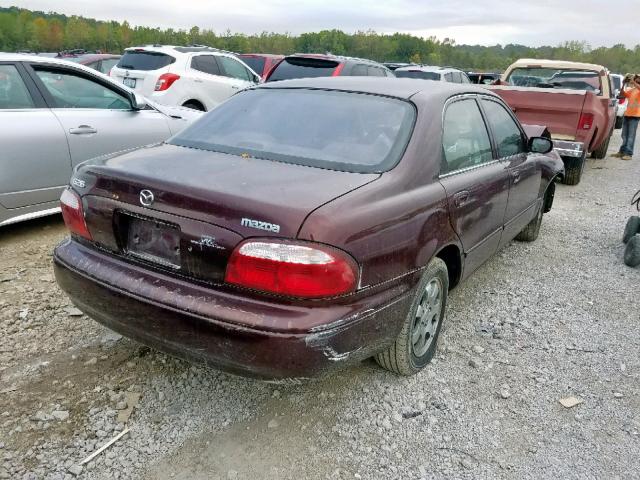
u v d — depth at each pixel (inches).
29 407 109.0
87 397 113.0
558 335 148.9
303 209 89.2
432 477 97.7
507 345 142.3
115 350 129.8
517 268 198.2
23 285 161.8
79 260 108.3
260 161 112.1
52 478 92.8
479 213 137.4
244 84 423.8
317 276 87.0
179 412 110.6
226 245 89.9
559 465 101.7
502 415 114.7
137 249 102.4
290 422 109.5
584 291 179.5
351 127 120.6
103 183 104.6
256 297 90.0
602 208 293.7
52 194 199.5
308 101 131.6
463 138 138.1
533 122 319.6
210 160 111.9
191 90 377.4
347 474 97.4
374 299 98.7
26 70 195.6
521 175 169.5
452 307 163.5
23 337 133.7
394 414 113.1
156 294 96.2
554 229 250.5
